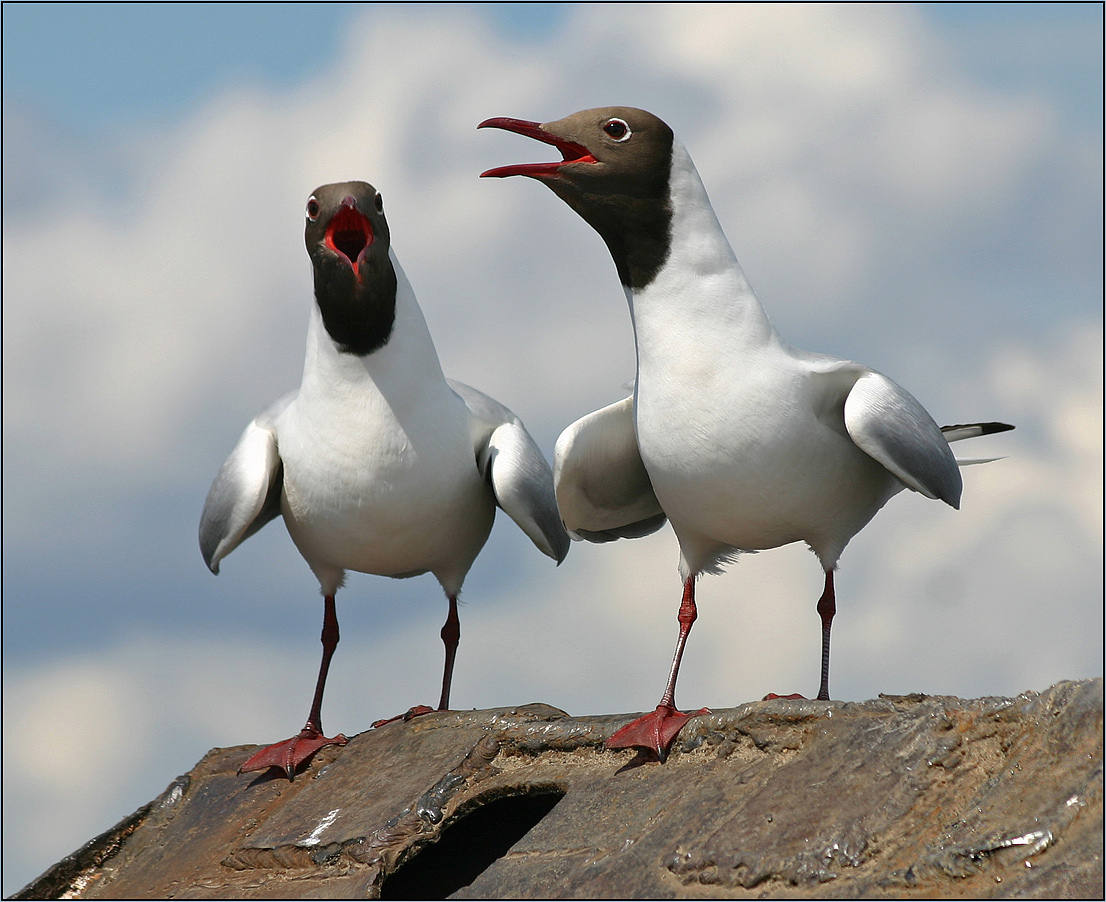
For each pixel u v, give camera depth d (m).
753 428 10.92
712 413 10.98
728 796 9.13
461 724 11.84
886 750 8.77
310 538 13.48
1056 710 8.34
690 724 10.31
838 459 11.28
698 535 11.94
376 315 12.61
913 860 7.93
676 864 8.62
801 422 11.01
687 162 11.36
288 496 13.34
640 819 9.48
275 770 12.69
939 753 8.52
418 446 12.87
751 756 9.61
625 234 11.35
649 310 11.31
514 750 11.18
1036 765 8.19
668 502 11.64
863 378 11.17
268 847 11.09
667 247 11.25
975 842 7.80
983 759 8.43
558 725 11.11
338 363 12.76
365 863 10.44
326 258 12.47
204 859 11.57
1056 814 7.77
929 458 10.99
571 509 13.11
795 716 9.44
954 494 11.32
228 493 13.23
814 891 8.00
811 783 8.80
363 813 11.03
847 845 8.16
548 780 10.59
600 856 9.24
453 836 11.14
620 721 10.84
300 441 13.06
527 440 13.85
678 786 9.69
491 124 11.76
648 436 11.35
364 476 12.80
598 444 12.52
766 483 11.11
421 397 12.94
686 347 11.12
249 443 13.55
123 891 11.73
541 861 9.52
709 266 11.20
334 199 12.56
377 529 13.05
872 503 11.85
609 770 10.41
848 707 9.30
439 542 13.47
